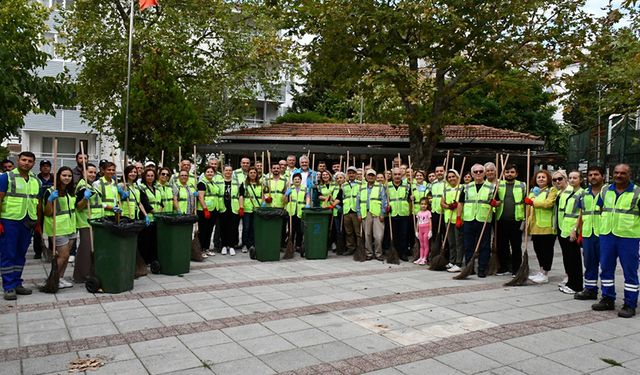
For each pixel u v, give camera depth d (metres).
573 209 7.99
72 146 30.61
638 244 6.80
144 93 16.22
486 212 9.29
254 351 5.21
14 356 4.98
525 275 8.59
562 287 8.16
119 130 16.75
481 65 13.58
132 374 4.59
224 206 11.19
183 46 18.88
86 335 5.63
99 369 4.69
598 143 16.19
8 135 11.78
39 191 7.45
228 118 21.56
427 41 13.05
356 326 6.09
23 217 7.12
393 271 9.68
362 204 10.83
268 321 6.23
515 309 7.00
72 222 7.82
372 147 18.67
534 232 8.85
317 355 5.13
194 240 10.33
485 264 9.26
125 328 5.89
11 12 13.45
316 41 14.34
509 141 17.80
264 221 10.33
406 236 11.03
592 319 6.57
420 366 4.89
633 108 14.30
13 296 7.02
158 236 8.99
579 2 13.33
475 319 6.46
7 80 10.30
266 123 36.47
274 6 14.97
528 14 13.48
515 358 5.15
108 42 18.52
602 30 13.77
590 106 17.66
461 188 9.93
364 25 12.85
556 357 5.20
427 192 10.71
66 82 11.98
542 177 8.70
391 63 13.09
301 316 6.46
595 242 7.50
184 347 5.30
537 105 24.89
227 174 11.35
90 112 20.27
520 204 9.34
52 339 5.48
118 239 7.44
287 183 11.78
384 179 10.98
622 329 6.17
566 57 13.70
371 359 5.05
